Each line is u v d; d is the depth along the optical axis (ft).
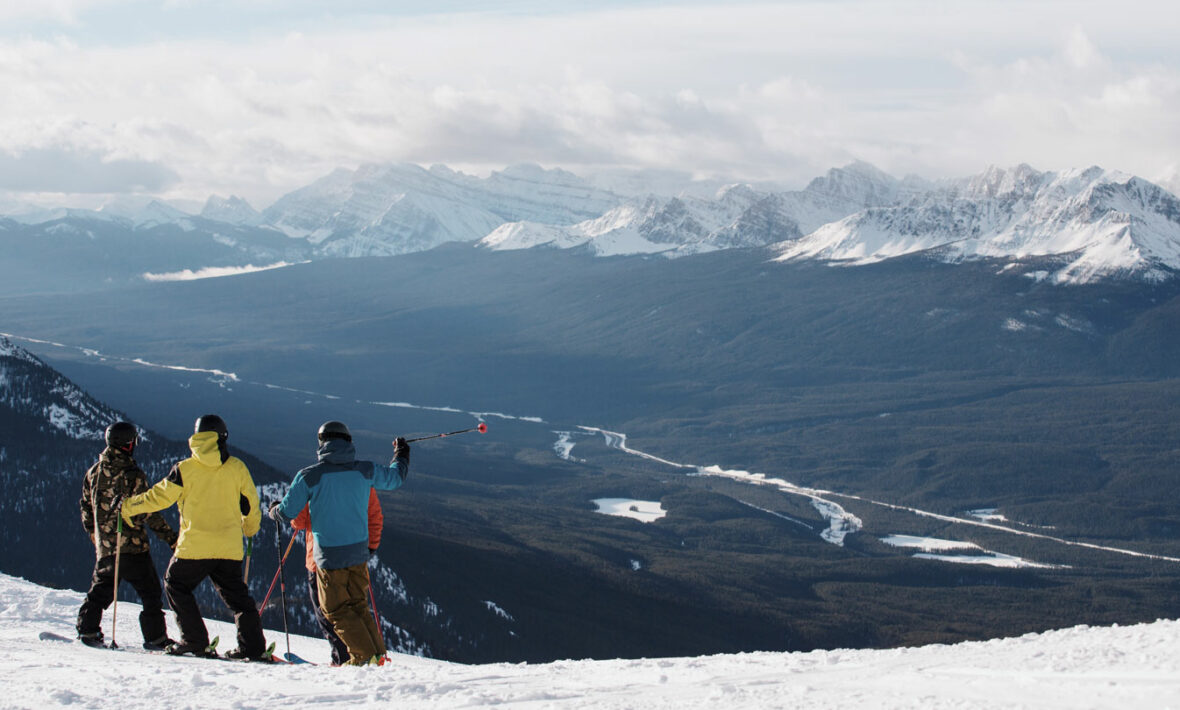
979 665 31.07
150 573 51.21
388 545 479.82
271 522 366.43
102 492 50.47
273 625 280.92
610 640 451.94
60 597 69.05
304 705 32.73
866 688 29.94
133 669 40.91
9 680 38.04
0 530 400.88
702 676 34.96
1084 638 34.27
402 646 326.65
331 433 47.16
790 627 567.59
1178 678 26.25
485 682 35.88
